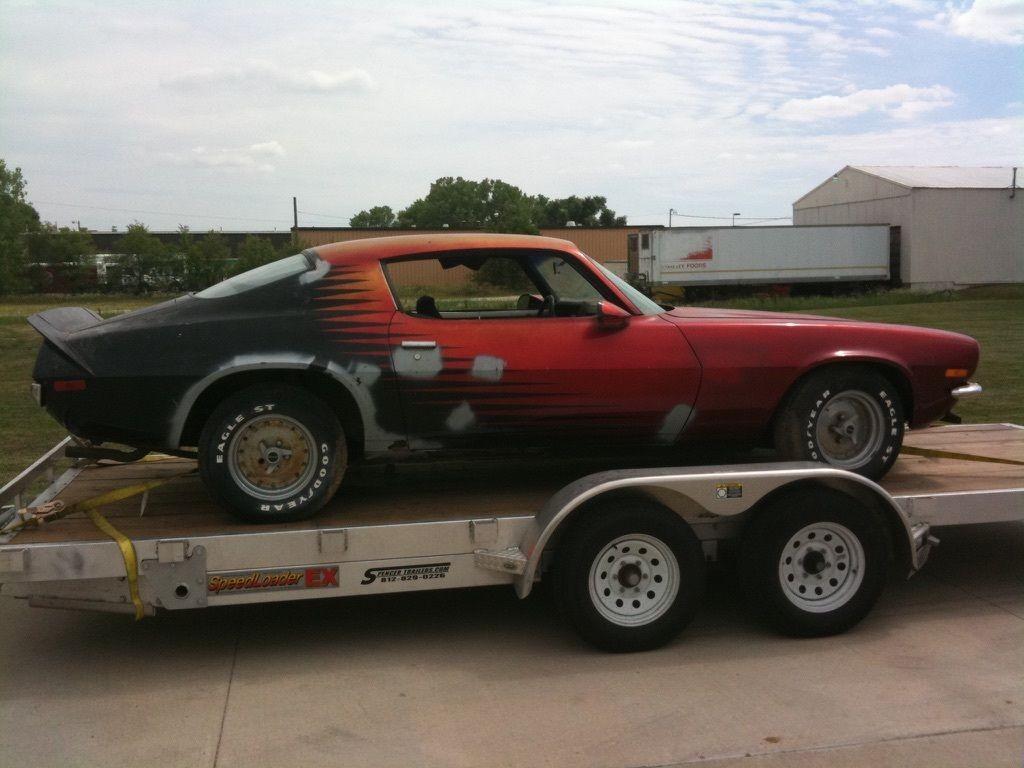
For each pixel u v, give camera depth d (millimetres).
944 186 43094
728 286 41094
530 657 4113
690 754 3225
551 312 4766
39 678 3959
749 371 4586
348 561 4055
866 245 41625
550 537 4168
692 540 4129
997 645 4172
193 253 54375
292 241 53594
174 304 4379
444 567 4152
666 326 4582
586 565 4023
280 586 4008
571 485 4184
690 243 40281
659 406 4559
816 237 41188
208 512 4473
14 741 3389
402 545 4094
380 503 4621
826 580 4277
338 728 3463
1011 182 44625
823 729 3389
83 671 4027
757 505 4289
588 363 4449
